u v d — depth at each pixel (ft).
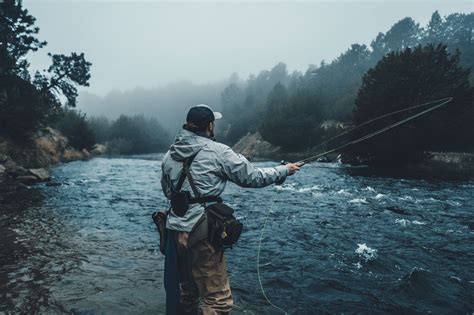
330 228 26.09
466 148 108.78
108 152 286.87
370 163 102.83
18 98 107.34
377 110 94.27
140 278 14.76
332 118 215.51
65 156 152.97
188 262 8.62
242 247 21.02
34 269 15.62
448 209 34.17
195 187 8.29
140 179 66.64
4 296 12.55
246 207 35.14
